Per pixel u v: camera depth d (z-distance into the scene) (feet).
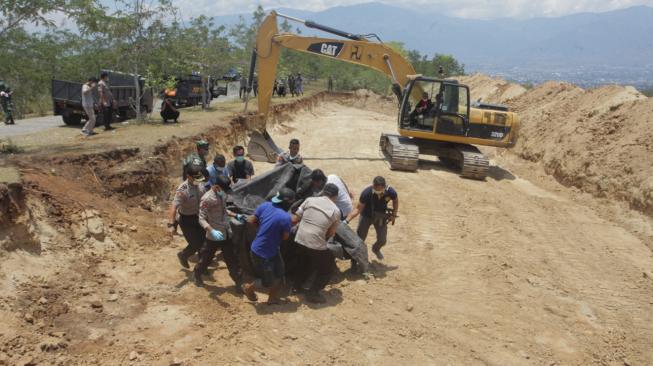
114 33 54.95
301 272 25.59
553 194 51.98
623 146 49.19
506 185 54.80
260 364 19.06
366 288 26.40
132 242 28.17
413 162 57.11
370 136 89.92
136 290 23.48
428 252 32.60
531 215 42.73
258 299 24.22
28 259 22.29
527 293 27.35
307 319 22.68
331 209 23.27
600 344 22.81
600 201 47.37
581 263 32.60
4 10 32.63
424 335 22.31
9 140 36.65
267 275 22.58
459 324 23.53
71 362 17.74
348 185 49.65
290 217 22.52
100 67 79.82
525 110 80.28
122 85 63.52
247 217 25.11
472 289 27.37
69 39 77.46
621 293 28.40
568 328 23.97
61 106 53.72
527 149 67.26
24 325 19.12
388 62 60.85
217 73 89.92
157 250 28.55
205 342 20.06
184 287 24.44
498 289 27.53
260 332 21.22
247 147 60.70
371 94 167.94
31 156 32.01
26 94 74.90
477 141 58.54
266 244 22.41
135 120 58.70
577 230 39.45
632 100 55.67
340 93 162.71
